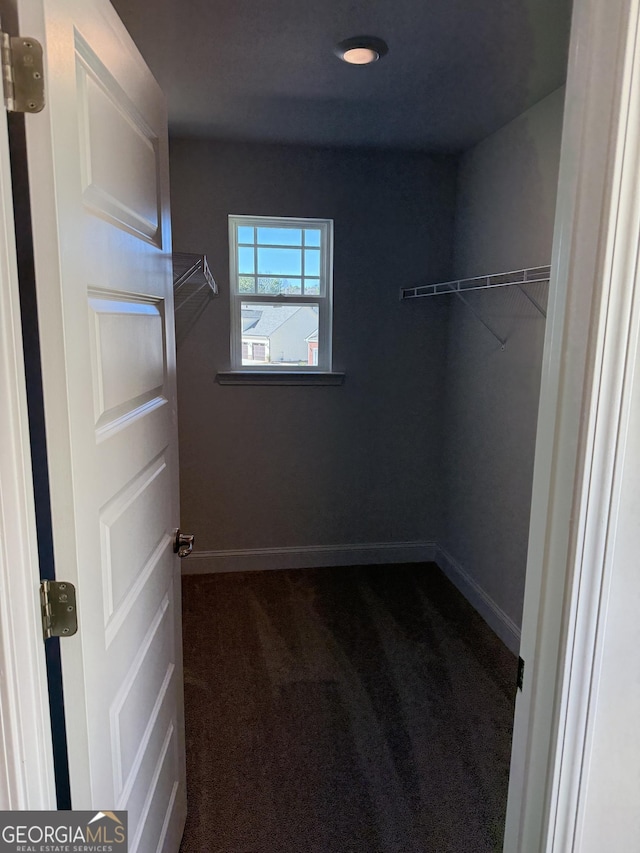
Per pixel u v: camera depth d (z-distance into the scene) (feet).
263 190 9.89
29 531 2.40
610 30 2.25
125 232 3.39
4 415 2.24
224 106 7.95
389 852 5.23
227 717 6.98
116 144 3.18
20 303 2.40
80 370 2.64
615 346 2.42
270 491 10.90
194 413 10.41
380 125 8.66
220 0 5.23
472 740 6.66
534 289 7.74
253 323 10.62
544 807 2.86
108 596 3.08
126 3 5.30
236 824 5.49
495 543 9.02
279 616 9.39
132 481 3.61
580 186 2.43
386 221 10.33
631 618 2.70
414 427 11.12
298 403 10.67
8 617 2.34
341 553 11.32
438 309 10.77
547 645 2.77
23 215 2.37
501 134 8.65
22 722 2.43
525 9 5.33
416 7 5.33
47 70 2.29
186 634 8.83
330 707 7.19
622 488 2.57
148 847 4.01
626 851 2.97
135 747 3.67
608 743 2.81
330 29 5.79
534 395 7.78
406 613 9.55
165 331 4.54
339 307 10.49
